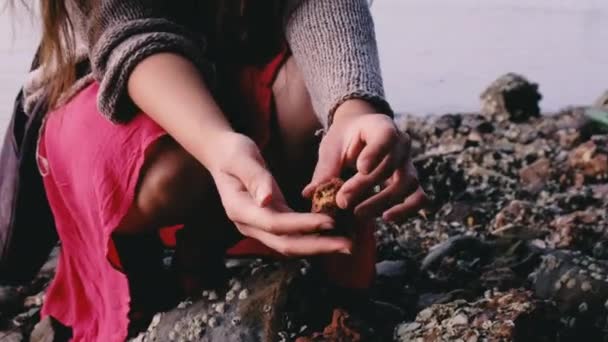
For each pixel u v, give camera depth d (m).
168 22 1.57
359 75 1.54
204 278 1.65
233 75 1.66
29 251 1.84
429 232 2.25
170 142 1.54
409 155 1.48
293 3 1.63
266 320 1.57
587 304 1.66
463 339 1.50
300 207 1.71
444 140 3.18
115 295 1.63
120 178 1.55
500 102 3.52
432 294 1.84
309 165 1.67
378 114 1.45
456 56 4.99
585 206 2.40
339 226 1.44
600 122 3.21
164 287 1.66
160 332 1.61
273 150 1.64
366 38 1.60
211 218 1.62
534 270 1.88
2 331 1.92
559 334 1.56
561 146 3.03
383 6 6.89
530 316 1.52
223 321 1.58
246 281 1.62
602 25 6.06
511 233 2.14
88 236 1.69
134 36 1.55
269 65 1.64
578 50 5.19
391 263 1.95
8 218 1.79
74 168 1.62
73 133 1.62
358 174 1.42
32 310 1.96
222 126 1.48
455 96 4.07
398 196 1.47
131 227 1.60
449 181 2.48
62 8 1.62
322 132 1.58
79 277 1.78
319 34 1.58
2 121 3.03
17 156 1.76
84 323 1.77
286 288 1.59
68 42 1.64
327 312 1.63
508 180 2.63
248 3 1.65
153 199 1.56
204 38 1.62
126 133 1.55
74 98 1.66
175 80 1.52
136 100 1.54
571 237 2.07
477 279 1.85
